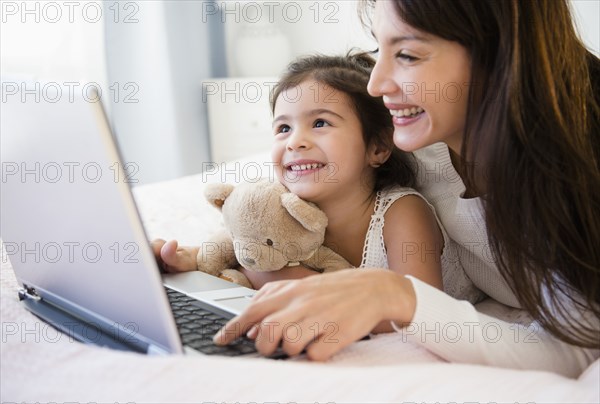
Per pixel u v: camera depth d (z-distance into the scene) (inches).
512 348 24.9
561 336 25.3
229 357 22.9
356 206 36.1
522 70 26.1
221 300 30.8
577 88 28.0
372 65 40.5
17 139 25.3
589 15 60.1
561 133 26.1
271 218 34.1
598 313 26.0
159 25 104.3
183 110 110.7
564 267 26.8
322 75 35.6
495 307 37.1
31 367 21.5
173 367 20.3
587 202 26.5
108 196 21.7
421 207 35.4
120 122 102.3
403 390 20.2
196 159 114.2
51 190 24.6
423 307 24.2
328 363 23.1
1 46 88.4
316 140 34.6
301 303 23.3
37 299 31.1
